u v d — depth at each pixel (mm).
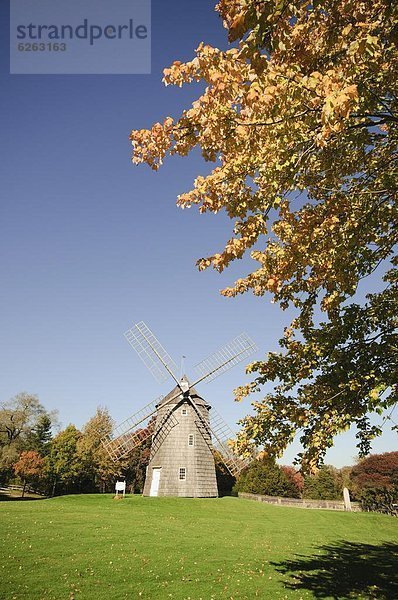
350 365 8430
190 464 41500
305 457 8008
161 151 6457
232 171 6387
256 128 6082
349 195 8500
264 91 5305
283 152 6129
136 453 59906
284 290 9391
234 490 65312
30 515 25938
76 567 14805
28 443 64875
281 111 5566
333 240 8016
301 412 8250
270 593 13172
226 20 5613
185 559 17141
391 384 7477
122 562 15953
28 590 12234
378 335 8812
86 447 57281
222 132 6059
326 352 9016
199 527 26281
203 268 6820
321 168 8414
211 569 15891
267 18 4594
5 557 15320
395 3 5559
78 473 56250
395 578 15719
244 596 12805
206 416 45031
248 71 5461
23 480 60656
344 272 8344
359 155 8820
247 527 27922
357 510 44719
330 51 6609
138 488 60188
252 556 18656
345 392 8078
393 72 7023
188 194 6613
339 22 6527
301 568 16859
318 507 46344
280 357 9500
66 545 17984
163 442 42594
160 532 23062
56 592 12266
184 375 46438
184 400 44094
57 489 59531
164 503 35938
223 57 5512
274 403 9016
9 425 62125
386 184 8047
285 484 66000
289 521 32188
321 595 13156
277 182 6254
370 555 20547
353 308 9398
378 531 30641
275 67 5680
